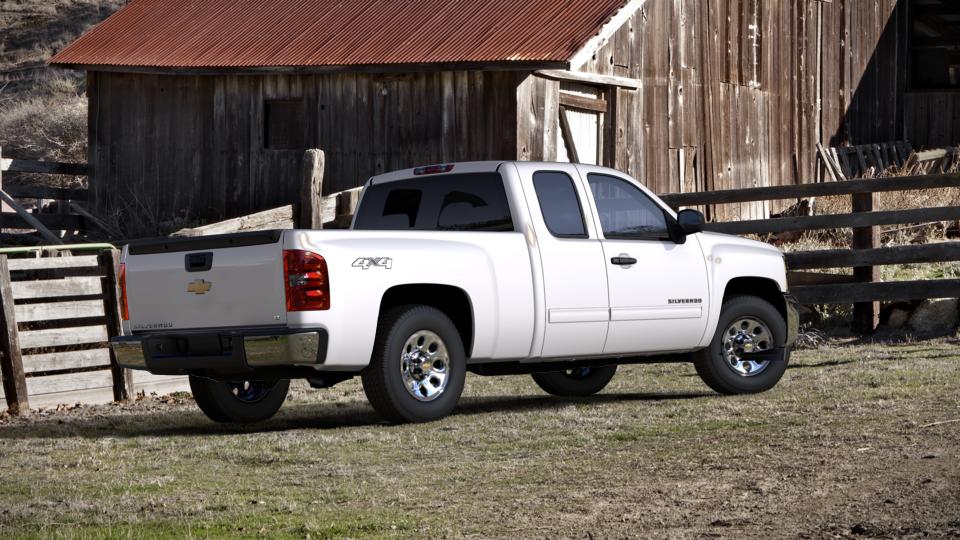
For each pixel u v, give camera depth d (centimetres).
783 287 1302
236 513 751
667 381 1384
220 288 1035
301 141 2370
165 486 845
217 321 1039
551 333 1134
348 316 1011
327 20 2453
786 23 2905
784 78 2905
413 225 1191
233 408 1142
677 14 2511
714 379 1241
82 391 1336
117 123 2580
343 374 1068
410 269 1050
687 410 1117
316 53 2303
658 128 2455
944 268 1839
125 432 1117
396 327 1058
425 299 1120
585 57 2053
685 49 2538
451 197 1173
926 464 805
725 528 671
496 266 1104
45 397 1301
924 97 3362
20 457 978
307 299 994
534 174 1152
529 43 2106
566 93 2212
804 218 1755
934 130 3356
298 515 743
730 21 2691
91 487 847
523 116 2112
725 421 1037
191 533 702
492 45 2131
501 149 2122
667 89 2481
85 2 6625
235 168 2441
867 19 3241
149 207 2533
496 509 741
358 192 1620
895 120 3366
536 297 1123
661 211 1236
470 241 1094
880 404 1068
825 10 3062
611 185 1207
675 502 740
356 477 857
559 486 802
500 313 1105
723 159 2666
